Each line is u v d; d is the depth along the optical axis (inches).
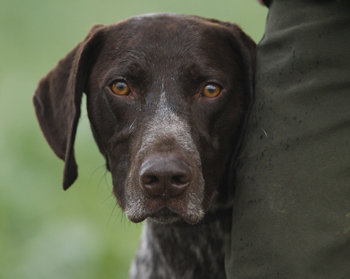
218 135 264.7
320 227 214.2
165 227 294.8
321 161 217.5
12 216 456.4
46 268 407.2
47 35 761.0
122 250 422.9
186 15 281.7
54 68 309.9
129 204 246.4
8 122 546.3
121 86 263.0
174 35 266.7
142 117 254.8
